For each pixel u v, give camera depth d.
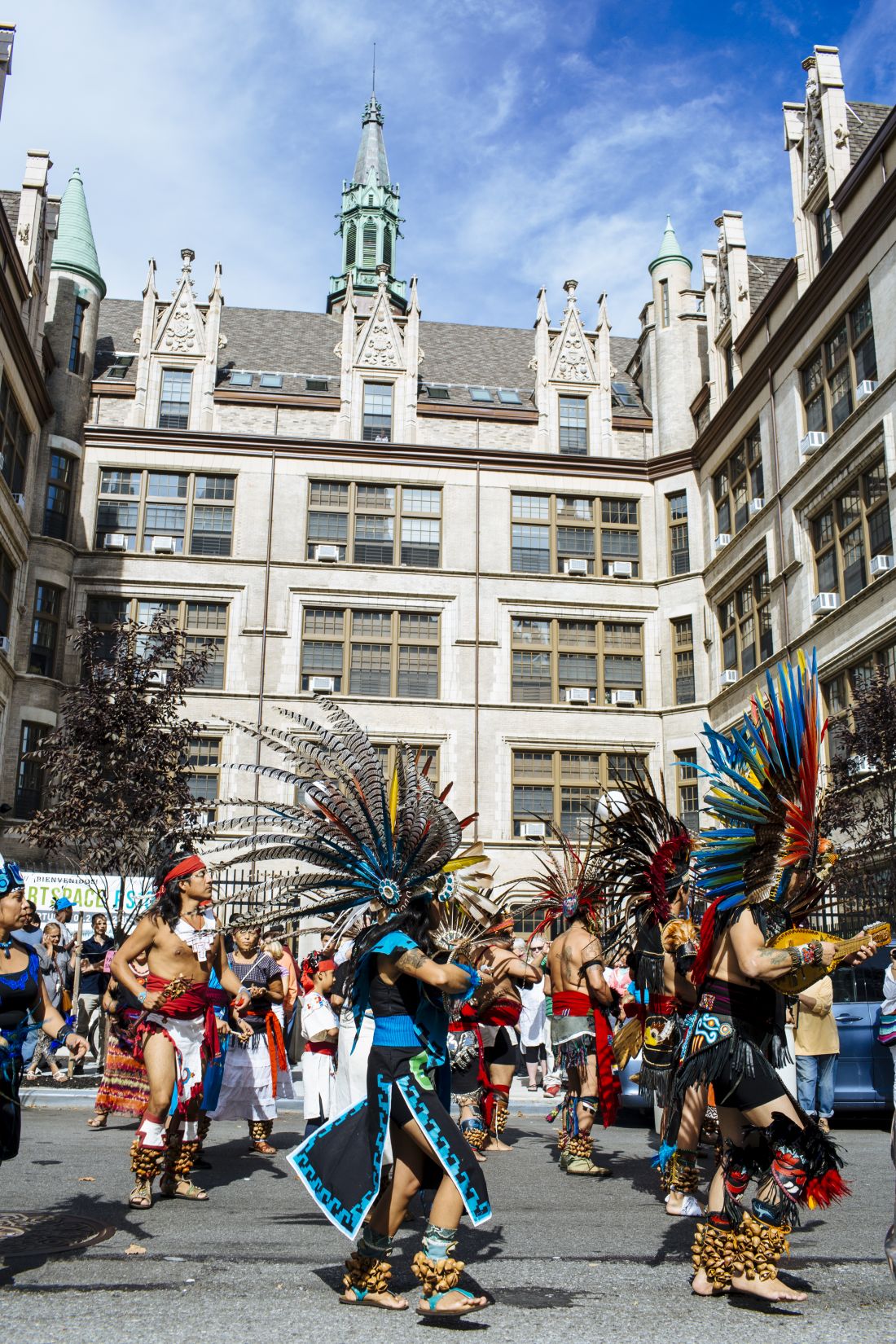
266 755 30.67
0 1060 5.50
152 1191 7.68
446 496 33.41
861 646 23.34
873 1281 5.21
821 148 26.92
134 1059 8.01
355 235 56.25
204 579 31.83
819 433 25.81
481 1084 9.98
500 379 37.62
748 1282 4.78
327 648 32.06
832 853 5.14
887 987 9.83
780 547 28.03
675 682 33.00
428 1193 7.39
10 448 28.16
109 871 20.06
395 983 4.89
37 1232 6.17
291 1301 4.79
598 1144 11.15
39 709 29.31
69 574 31.16
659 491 34.34
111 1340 4.14
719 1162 5.19
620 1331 4.33
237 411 33.62
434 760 31.38
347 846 5.26
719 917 5.08
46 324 32.19
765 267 34.91
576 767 32.16
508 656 32.59
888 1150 10.67
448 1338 4.22
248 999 9.59
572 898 9.62
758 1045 4.96
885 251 23.25
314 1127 9.16
